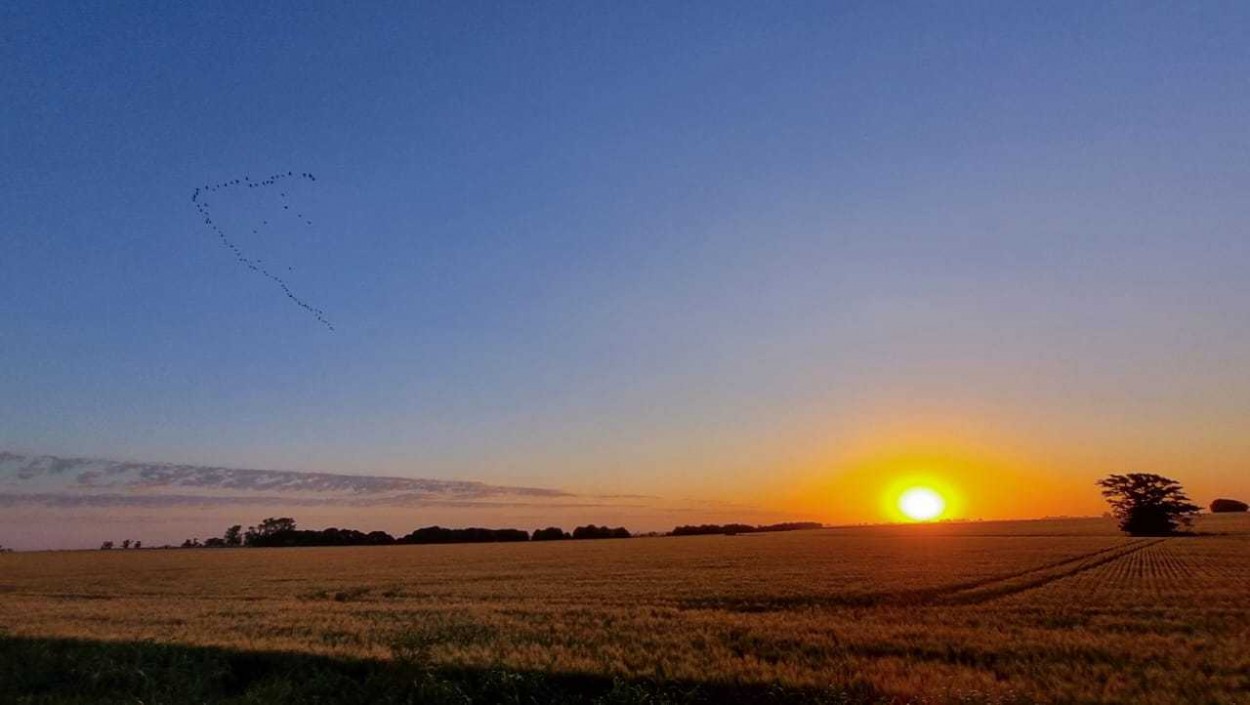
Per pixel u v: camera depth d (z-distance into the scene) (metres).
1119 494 112.38
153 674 20.89
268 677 20.83
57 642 24.42
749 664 19.34
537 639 24.28
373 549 131.12
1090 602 32.75
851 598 36.09
